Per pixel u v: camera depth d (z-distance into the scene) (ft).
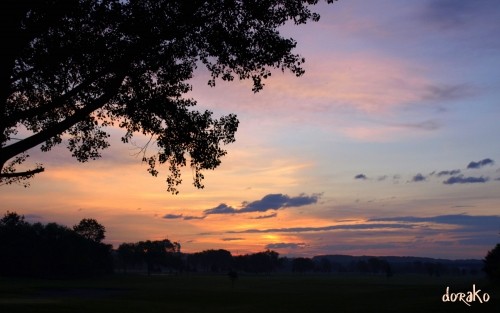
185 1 40.57
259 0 43.52
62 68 43.88
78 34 40.81
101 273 628.28
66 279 533.96
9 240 521.24
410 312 148.77
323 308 185.98
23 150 36.91
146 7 41.24
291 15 45.03
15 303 188.34
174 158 50.44
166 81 47.01
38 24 38.06
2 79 34.68
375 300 225.15
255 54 45.98
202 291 361.30
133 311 174.60
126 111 47.60
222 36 44.32
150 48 42.73
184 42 45.27
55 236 568.00
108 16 40.14
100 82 41.70
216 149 49.57
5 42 34.17
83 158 53.88
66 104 45.52
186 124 48.08
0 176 41.32
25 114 38.09
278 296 289.53
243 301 249.96
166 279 629.92
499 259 294.46
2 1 33.55
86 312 161.89
